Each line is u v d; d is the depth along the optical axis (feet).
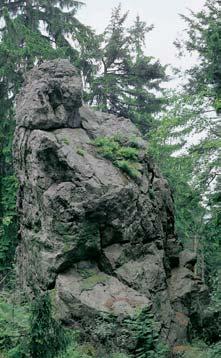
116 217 47.01
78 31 92.38
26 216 50.85
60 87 52.19
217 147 52.47
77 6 92.89
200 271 80.28
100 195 46.39
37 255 46.68
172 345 44.80
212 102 56.03
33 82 53.83
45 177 47.62
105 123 56.59
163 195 54.70
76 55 91.50
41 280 45.60
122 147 53.01
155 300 46.14
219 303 47.09
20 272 52.24
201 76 74.02
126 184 48.39
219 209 49.52
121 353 37.83
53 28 90.94
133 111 100.58
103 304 42.04
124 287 44.45
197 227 72.13
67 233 45.21
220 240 51.19
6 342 25.68
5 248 68.64
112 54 104.42
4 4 90.27
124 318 40.78
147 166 54.08
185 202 55.62
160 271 47.98
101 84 98.48
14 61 81.20
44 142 47.62
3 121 81.10
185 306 50.08
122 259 46.62
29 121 50.52
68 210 45.44
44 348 24.62
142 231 48.91
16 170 54.13
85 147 50.52
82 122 53.88
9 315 27.89
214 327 51.37
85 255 45.73
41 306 25.26
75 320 41.52
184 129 55.01
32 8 90.07
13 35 81.35
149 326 40.63
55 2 92.32
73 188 46.16
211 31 64.39
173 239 54.80
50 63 55.93
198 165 53.01
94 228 46.03
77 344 37.14
